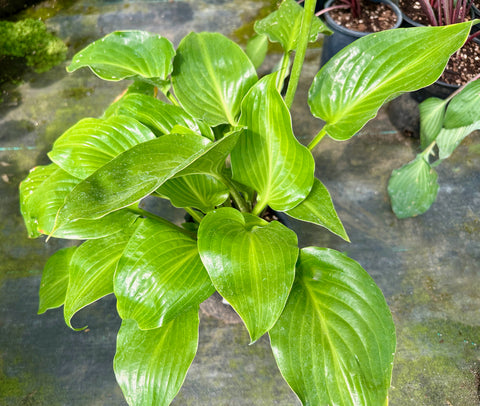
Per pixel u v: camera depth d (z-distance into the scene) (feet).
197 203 1.89
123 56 1.99
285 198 1.77
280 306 1.49
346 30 2.81
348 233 2.62
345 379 1.55
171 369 1.62
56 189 1.76
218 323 2.33
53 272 1.94
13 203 2.69
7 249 2.55
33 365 2.23
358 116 1.77
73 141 1.78
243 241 1.61
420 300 2.40
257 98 1.67
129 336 1.68
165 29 3.58
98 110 3.09
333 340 1.59
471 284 2.45
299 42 1.84
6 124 3.00
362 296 1.65
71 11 3.69
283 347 1.58
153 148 1.45
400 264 2.52
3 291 2.43
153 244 1.67
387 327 1.61
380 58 1.81
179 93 1.98
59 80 3.25
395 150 2.94
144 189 1.33
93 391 2.18
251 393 2.17
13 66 3.31
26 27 3.52
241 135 1.74
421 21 3.05
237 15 3.68
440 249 2.56
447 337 2.30
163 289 1.59
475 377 2.20
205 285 1.64
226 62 2.03
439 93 2.67
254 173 1.81
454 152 2.94
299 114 3.11
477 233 2.61
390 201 2.72
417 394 2.16
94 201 1.32
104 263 1.76
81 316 2.37
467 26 1.67
